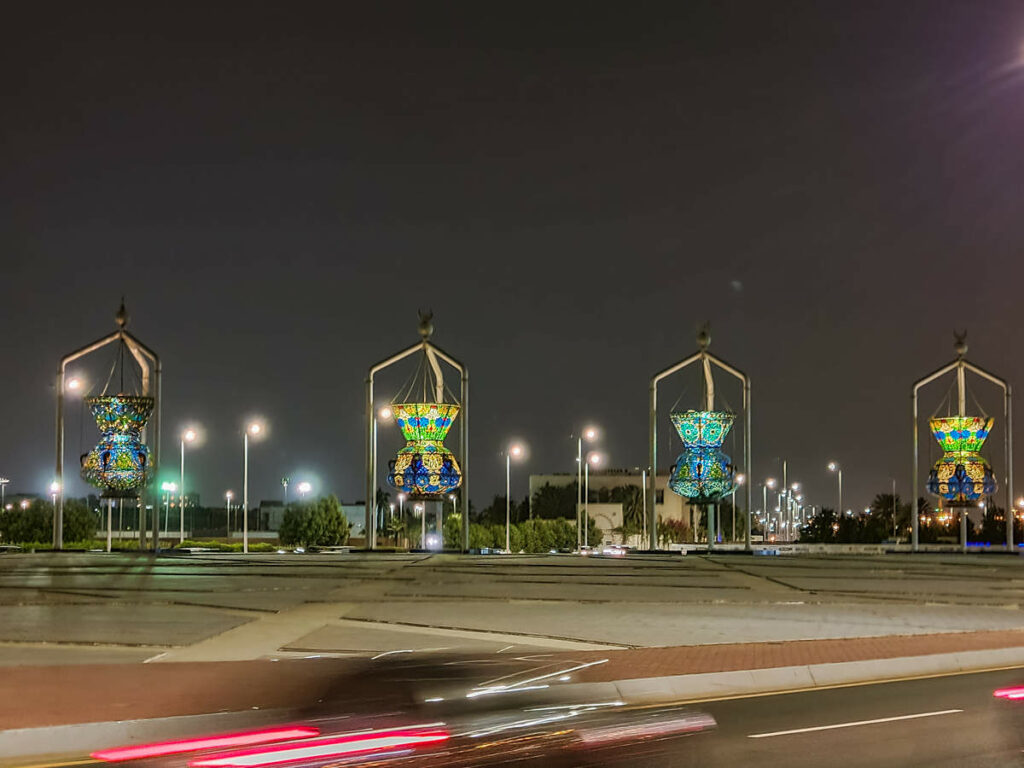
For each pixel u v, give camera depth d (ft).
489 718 45.75
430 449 120.67
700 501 126.82
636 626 77.51
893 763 38.47
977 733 43.91
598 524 344.69
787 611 88.38
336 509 274.16
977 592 102.06
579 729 44.04
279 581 98.02
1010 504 139.03
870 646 68.33
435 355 121.29
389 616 80.53
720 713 48.26
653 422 127.75
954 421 137.90
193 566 106.63
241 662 59.36
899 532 341.82
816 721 46.39
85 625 73.82
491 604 88.28
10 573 100.99
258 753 38.99
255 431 201.05
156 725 42.75
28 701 46.65
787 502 471.21
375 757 38.52
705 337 127.85
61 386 117.60
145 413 118.11
